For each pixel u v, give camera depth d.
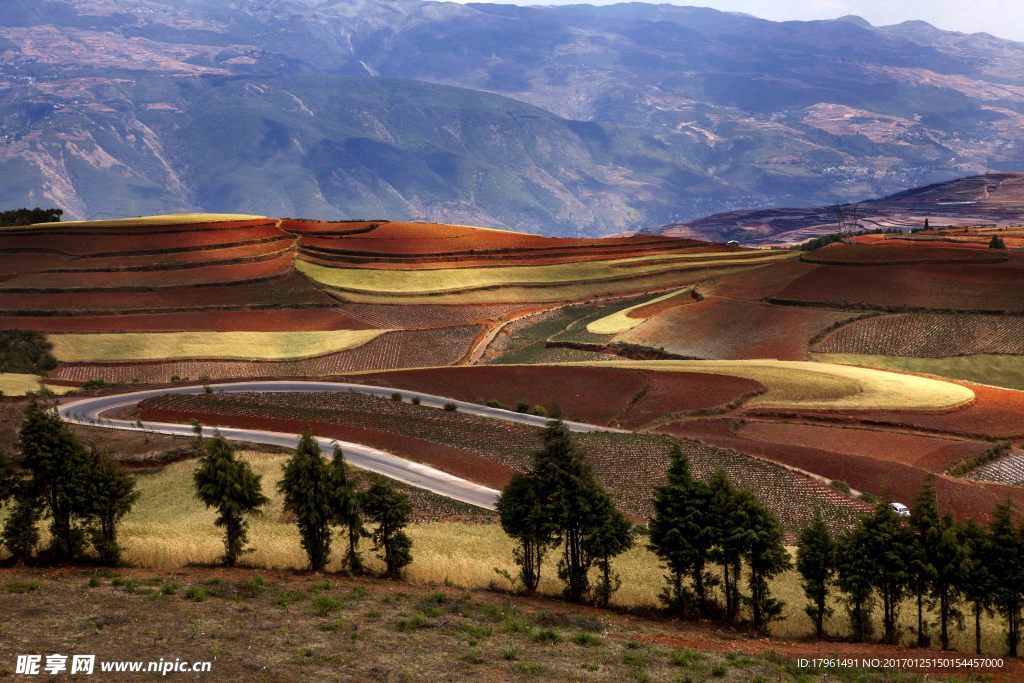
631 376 112.31
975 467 80.19
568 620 36.00
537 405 101.25
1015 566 38.34
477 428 87.38
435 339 165.62
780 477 71.00
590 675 28.09
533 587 42.91
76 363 140.38
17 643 26.31
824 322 153.88
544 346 163.38
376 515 43.16
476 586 42.66
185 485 65.75
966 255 180.88
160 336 153.38
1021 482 77.19
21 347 143.75
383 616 33.44
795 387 106.00
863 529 40.06
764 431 90.69
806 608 40.41
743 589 46.41
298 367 147.62
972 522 40.56
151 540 46.94
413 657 28.27
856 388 105.44
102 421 86.56
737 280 183.38
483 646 30.36
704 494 41.38
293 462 43.84
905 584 39.59
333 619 32.41
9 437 69.75
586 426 92.00
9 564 40.44
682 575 45.78
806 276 176.12
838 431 90.38
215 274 197.00
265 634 29.52
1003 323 148.12
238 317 173.38
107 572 38.69
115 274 193.25
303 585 38.56
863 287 167.00
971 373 134.62
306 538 43.44
